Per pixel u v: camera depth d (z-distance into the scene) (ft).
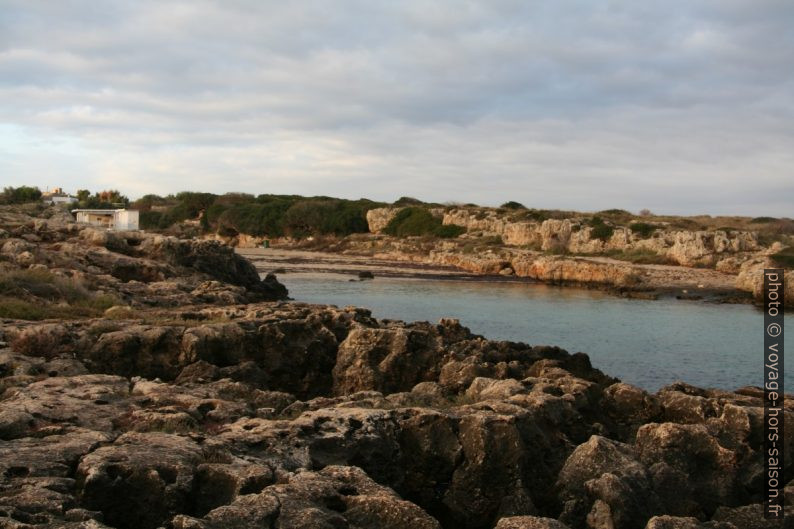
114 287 125.49
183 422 47.24
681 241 290.56
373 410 50.96
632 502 42.06
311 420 47.91
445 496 48.06
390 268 295.69
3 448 39.11
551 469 50.31
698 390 66.74
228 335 83.30
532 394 58.95
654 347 130.11
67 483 35.22
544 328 149.79
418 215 411.34
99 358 75.00
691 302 203.82
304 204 448.65
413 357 83.20
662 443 52.03
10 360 66.28
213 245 180.55
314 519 31.73
